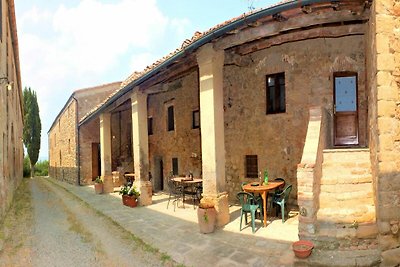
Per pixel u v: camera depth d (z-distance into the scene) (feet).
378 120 15.33
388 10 15.53
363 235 15.99
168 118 41.52
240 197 21.89
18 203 34.91
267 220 22.26
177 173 39.24
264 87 27.68
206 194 21.85
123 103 39.32
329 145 24.62
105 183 43.65
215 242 18.02
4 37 28.76
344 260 14.37
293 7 16.55
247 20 17.87
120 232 21.07
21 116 73.82
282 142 26.50
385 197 15.07
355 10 17.58
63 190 49.75
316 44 25.22
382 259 14.65
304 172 16.61
